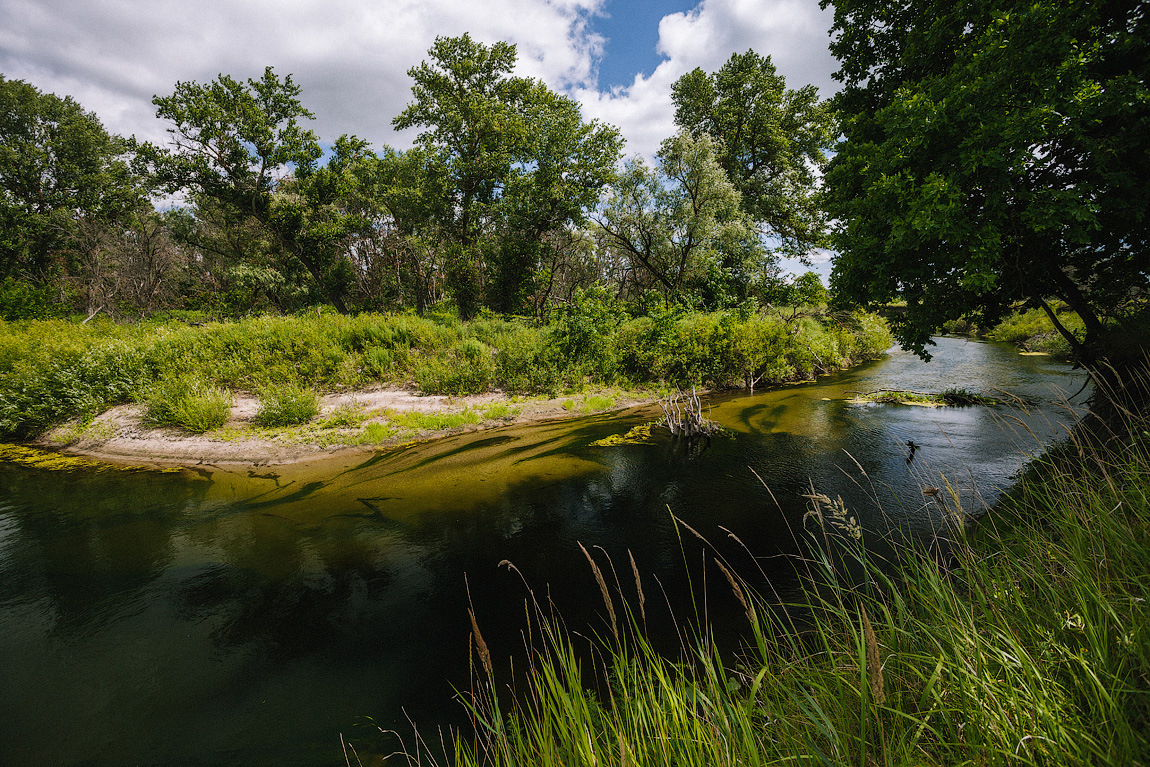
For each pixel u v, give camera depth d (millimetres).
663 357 14398
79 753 2943
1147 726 1243
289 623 4156
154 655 3793
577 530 5641
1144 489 2273
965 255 6383
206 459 8570
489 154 25188
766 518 5656
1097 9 5406
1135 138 5449
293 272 30703
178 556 5320
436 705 3203
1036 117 5305
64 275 32812
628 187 24859
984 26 6711
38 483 7645
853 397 12219
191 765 2826
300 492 7121
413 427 9961
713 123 29484
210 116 25234
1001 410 9852
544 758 1767
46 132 35031
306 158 27391
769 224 29422
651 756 1636
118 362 11328
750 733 1471
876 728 1548
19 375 10742
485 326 17828
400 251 28938
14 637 4023
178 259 35469
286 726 3086
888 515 5348
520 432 9906
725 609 3939
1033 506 3021
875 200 6945
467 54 26078
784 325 16109
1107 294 7527
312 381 12484
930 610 2035
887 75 8641
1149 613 1484
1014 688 1408
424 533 5723
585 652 3553
